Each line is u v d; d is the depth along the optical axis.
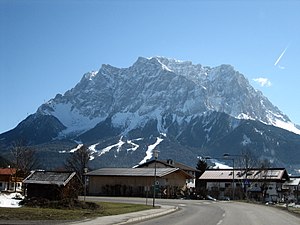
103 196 83.06
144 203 55.59
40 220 25.64
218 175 122.50
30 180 51.06
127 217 30.28
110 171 94.25
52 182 49.84
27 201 41.94
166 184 89.56
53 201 40.78
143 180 88.94
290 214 42.91
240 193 105.19
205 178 122.31
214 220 31.48
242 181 105.50
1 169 103.06
